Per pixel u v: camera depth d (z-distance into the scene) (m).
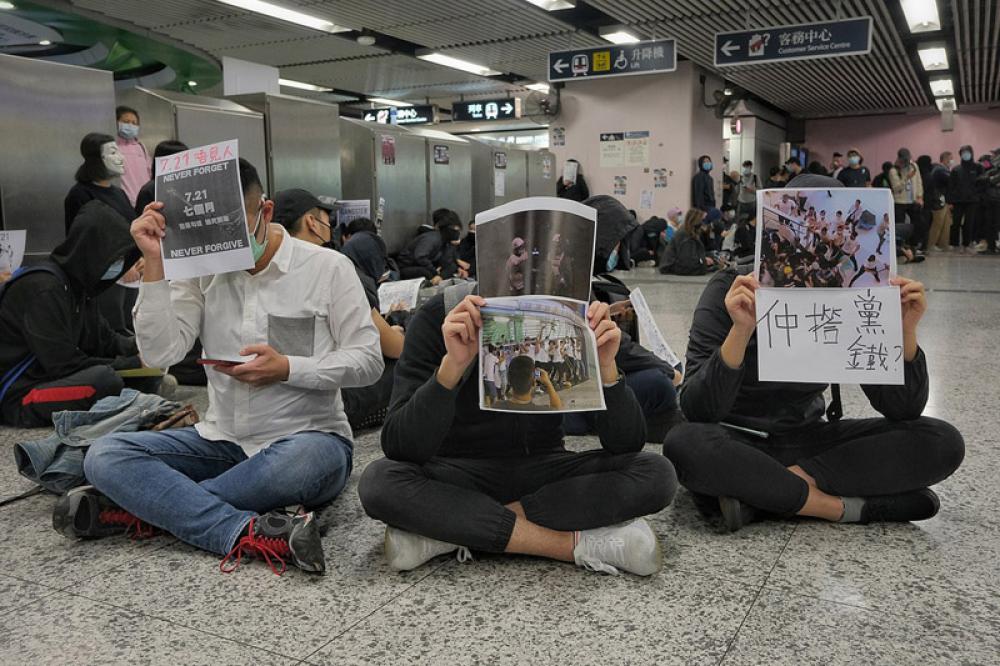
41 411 3.46
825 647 1.64
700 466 2.21
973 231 14.72
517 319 1.73
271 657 1.62
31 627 1.76
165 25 11.20
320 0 10.02
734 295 2.05
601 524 1.99
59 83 5.07
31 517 2.45
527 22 11.19
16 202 4.91
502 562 2.08
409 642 1.68
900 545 2.16
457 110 16.50
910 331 2.10
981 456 2.94
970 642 1.65
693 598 1.87
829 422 2.39
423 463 2.00
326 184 7.41
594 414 1.98
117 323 4.88
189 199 2.08
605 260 2.93
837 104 20.12
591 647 1.65
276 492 2.16
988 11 11.40
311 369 2.21
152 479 2.13
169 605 1.86
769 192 2.04
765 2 10.37
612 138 14.51
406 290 3.91
